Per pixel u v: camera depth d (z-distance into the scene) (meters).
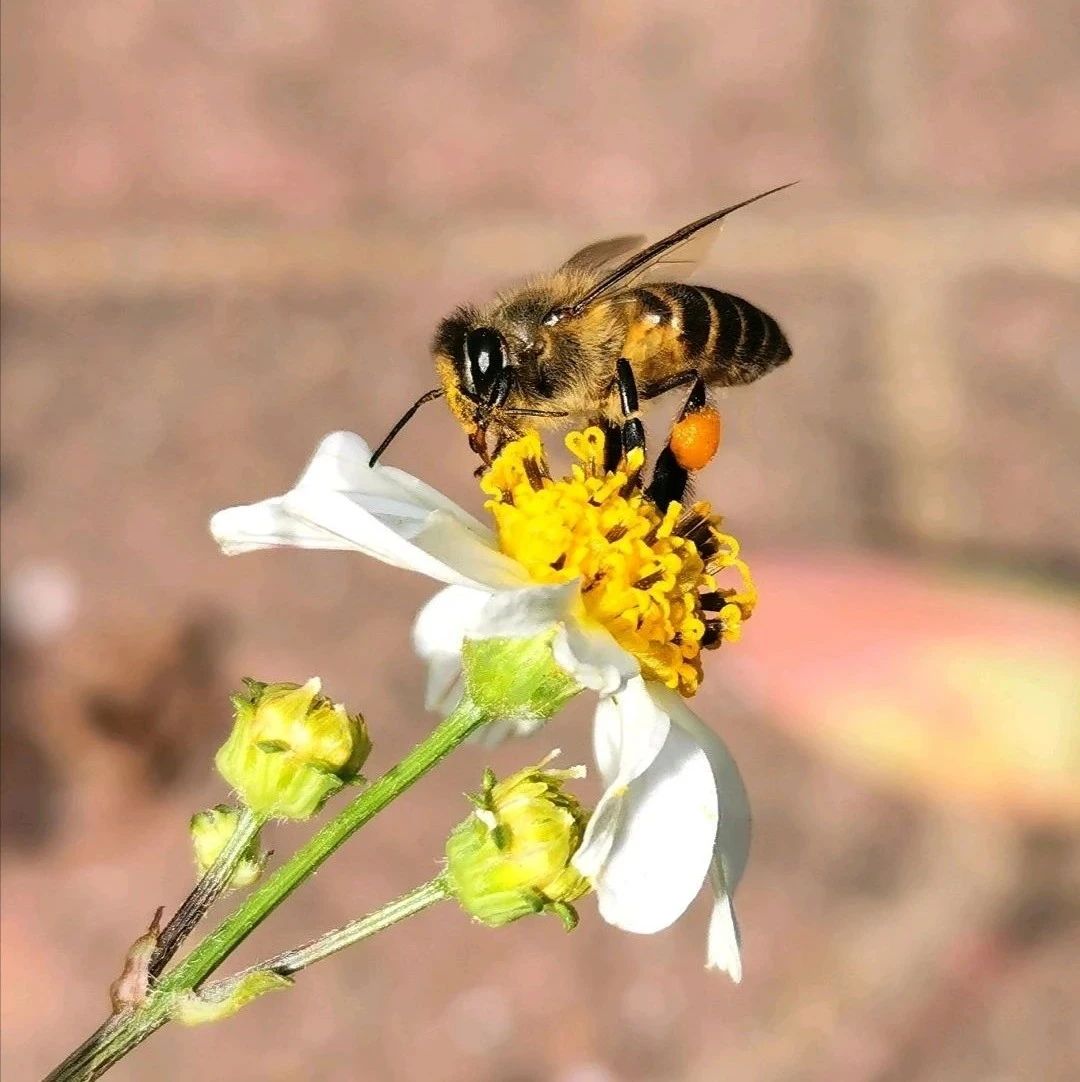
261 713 0.15
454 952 0.19
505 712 0.15
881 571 0.20
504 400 0.16
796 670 0.20
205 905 0.15
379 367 0.21
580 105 0.24
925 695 0.19
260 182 0.23
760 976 0.19
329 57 0.24
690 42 0.24
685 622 0.15
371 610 0.20
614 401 0.16
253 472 0.21
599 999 0.19
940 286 0.23
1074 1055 0.19
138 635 0.20
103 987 0.19
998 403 0.22
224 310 0.22
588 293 0.16
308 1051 0.19
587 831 0.15
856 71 0.24
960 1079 0.19
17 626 0.19
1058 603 0.20
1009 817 0.19
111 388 0.21
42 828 0.19
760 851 0.19
